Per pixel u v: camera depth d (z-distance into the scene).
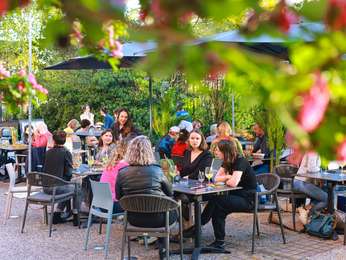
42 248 5.45
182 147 7.06
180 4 0.66
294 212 6.16
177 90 11.27
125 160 4.84
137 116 16.06
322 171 6.10
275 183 5.66
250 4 0.70
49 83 16.75
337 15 0.64
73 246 5.52
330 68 0.69
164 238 4.82
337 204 6.52
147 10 0.72
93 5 0.72
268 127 7.55
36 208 7.49
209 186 5.12
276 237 5.84
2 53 15.09
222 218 5.27
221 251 5.20
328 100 0.68
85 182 6.43
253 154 8.03
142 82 15.68
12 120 13.81
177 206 4.46
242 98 0.72
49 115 16.83
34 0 0.90
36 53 15.44
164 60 0.67
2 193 8.74
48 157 6.32
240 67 0.69
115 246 5.53
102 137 7.29
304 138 0.68
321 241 5.66
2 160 10.28
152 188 4.55
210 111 11.86
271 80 0.68
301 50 0.70
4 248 5.45
